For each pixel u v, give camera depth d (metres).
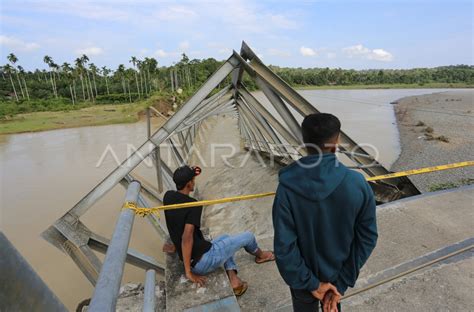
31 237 8.38
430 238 3.38
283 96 4.99
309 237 1.36
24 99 59.59
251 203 8.78
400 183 5.40
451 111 32.22
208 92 5.07
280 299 2.57
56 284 6.29
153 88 69.31
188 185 2.50
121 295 3.41
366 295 2.56
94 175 14.38
